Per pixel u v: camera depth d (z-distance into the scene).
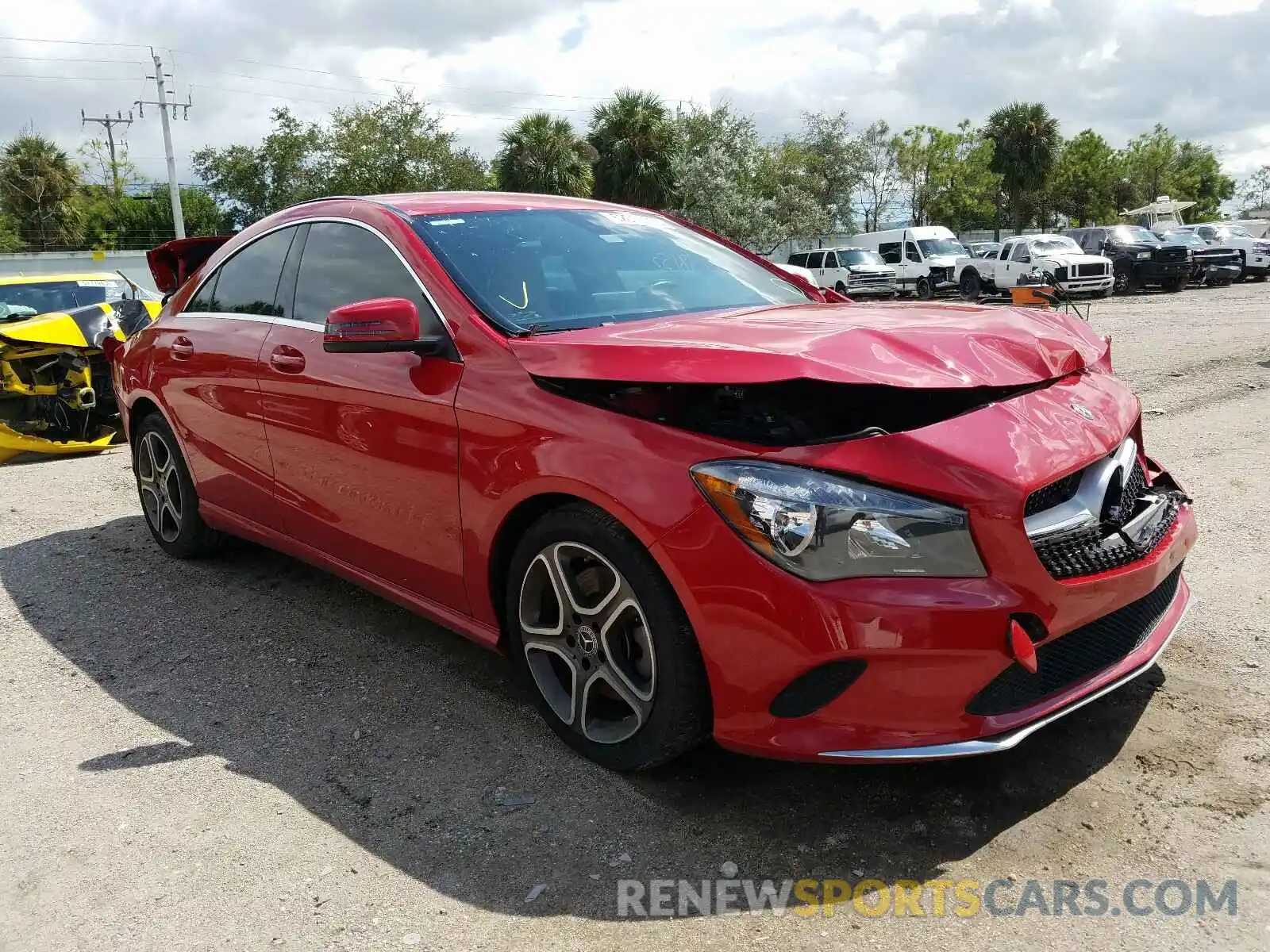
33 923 2.20
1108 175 64.25
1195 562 4.04
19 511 5.72
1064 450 2.33
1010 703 2.23
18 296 8.82
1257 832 2.30
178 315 4.34
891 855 2.29
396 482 3.04
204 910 2.21
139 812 2.61
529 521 2.75
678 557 2.27
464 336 2.86
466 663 3.46
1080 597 2.26
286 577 4.40
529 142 34.62
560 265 3.23
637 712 2.53
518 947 2.06
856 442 2.20
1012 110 57.41
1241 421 6.74
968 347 2.48
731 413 2.48
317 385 3.30
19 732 3.08
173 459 4.42
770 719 2.25
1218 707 2.86
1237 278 28.20
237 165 47.53
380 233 3.27
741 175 38.28
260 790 2.70
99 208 62.84
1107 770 2.57
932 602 2.10
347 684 3.33
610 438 2.44
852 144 50.41
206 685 3.37
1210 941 1.98
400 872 2.32
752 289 3.55
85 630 3.89
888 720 2.15
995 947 1.99
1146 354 10.73
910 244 29.03
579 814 2.52
